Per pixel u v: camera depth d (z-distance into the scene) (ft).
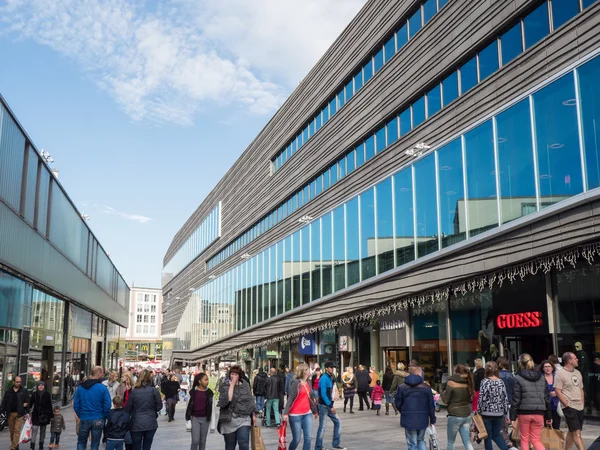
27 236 69.00
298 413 35.99
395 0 77.56
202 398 35.04
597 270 46.96
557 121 47.88
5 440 54.49
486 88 58.49
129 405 33.81
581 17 46.85
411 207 70.54
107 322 177.58
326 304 96.48
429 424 33.14
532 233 50.78
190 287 234.79
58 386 99.81
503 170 54.19
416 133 71.31
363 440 44.88
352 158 91.45
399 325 75.00
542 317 51.60
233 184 169.58
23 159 66.90
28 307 76.84
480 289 59.47
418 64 71.36
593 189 43.86
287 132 121.80
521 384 30.83
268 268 129.70
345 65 93.45
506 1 55.88
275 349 125.80
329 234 96.22
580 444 30.83
